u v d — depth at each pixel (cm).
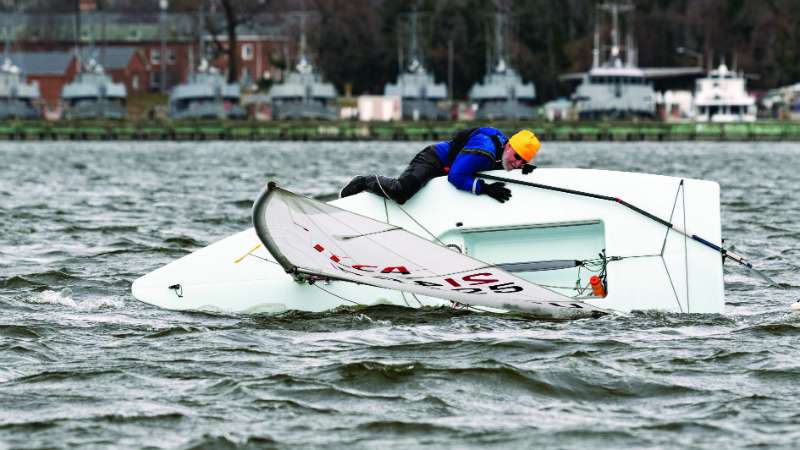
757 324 4641
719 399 3650
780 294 5562
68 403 3638
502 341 4312
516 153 4788
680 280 4775
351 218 4609
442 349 4231
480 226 4800
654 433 3353
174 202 11475
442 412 3547
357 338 4434
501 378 3841
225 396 3697
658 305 4784
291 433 3369
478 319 4747
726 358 4097
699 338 4400
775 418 3466
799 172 18912
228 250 4978
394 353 4191
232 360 4112
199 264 4984
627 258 4778
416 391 3734
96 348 4312
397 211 4828
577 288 4803
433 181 4834
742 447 3234
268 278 4906
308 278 4866
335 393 3719
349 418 3494
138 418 3494
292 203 4453
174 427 3425
